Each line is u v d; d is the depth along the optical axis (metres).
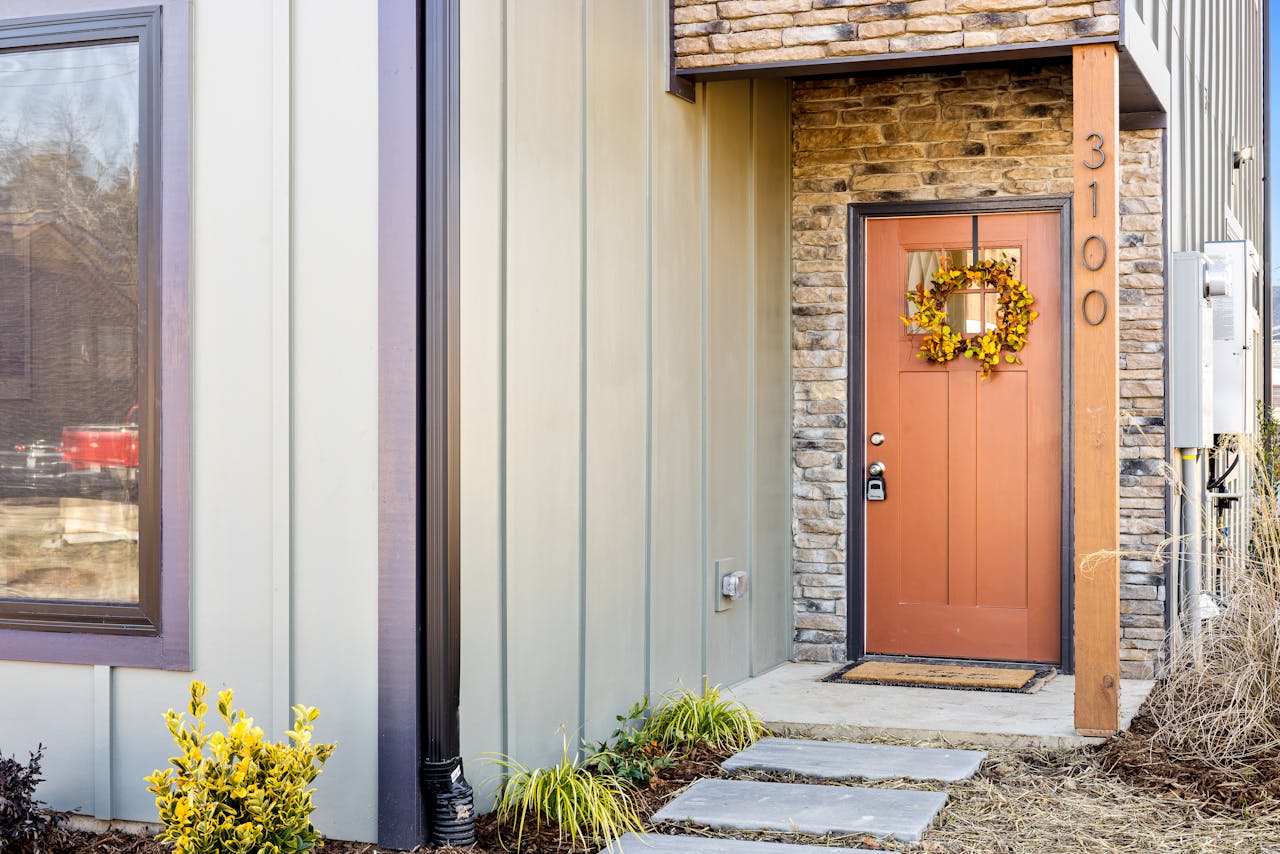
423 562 3.90
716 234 5.99
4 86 4.27
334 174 3.96
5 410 4.27
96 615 4.18
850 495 6.77
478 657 4.13
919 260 6.72
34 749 4.28
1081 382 4.94
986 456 6.61
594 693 4.87
